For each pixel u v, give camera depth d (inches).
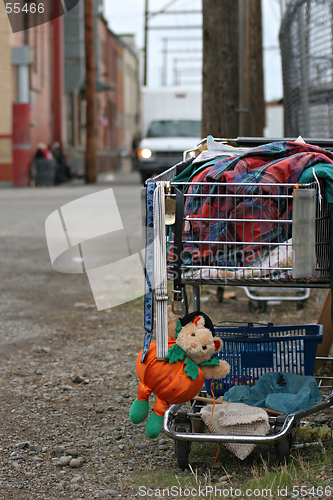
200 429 145.2
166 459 138.1
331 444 138.6
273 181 124.8
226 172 127.0
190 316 127.5
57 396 176.4
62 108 1250.6
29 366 202.2
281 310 264.2
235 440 122.6
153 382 125.1
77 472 132.6
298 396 134.9
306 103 368.8
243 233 125.1
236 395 140.9
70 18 1325.0
